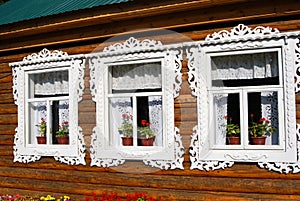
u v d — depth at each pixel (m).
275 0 5.30
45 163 6.93
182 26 5.80
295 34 5.20
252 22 5.46
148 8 5.74
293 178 5.20
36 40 6.96
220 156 5.54
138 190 6.07
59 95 6.89
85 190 6.52
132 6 5.84
